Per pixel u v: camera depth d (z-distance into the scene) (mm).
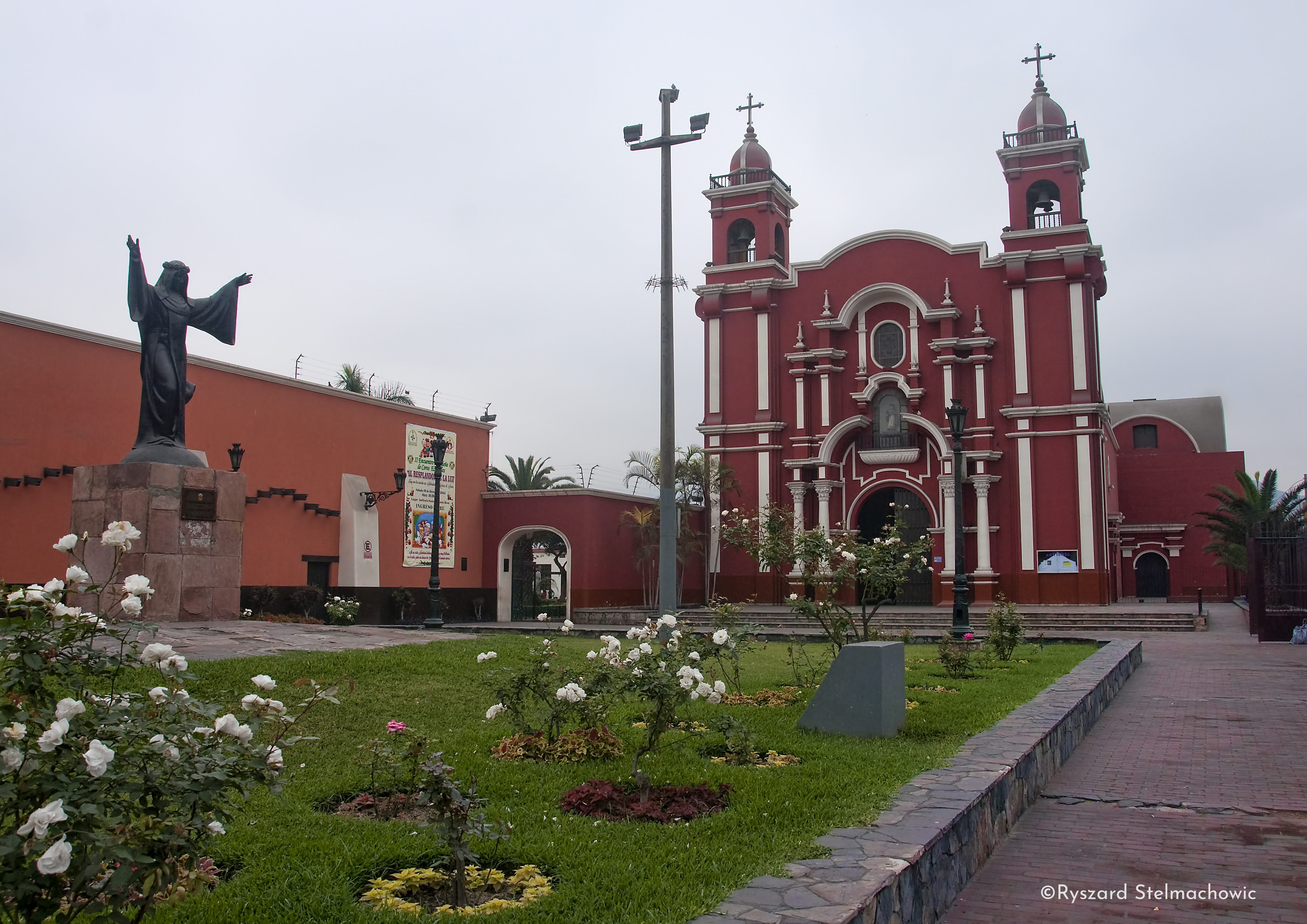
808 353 33312
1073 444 30219
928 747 7871
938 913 5160
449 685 10023
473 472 32125
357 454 27422
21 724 3047
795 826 5398
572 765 7055
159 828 3062
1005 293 31484
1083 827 7023
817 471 32812
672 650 7414
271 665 10102
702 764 7133
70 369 20453
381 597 26406
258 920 4035
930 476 32000
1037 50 32938
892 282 32812
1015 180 31875
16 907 2889
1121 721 11609
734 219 35438
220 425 23547
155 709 3521
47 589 3600
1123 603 39000
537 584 39375
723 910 4016
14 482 19297
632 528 33594
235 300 16250
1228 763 9172
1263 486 38250
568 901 4230
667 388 16469
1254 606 22797
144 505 14266
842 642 11992
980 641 19734
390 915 4074
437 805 4480
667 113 17172
